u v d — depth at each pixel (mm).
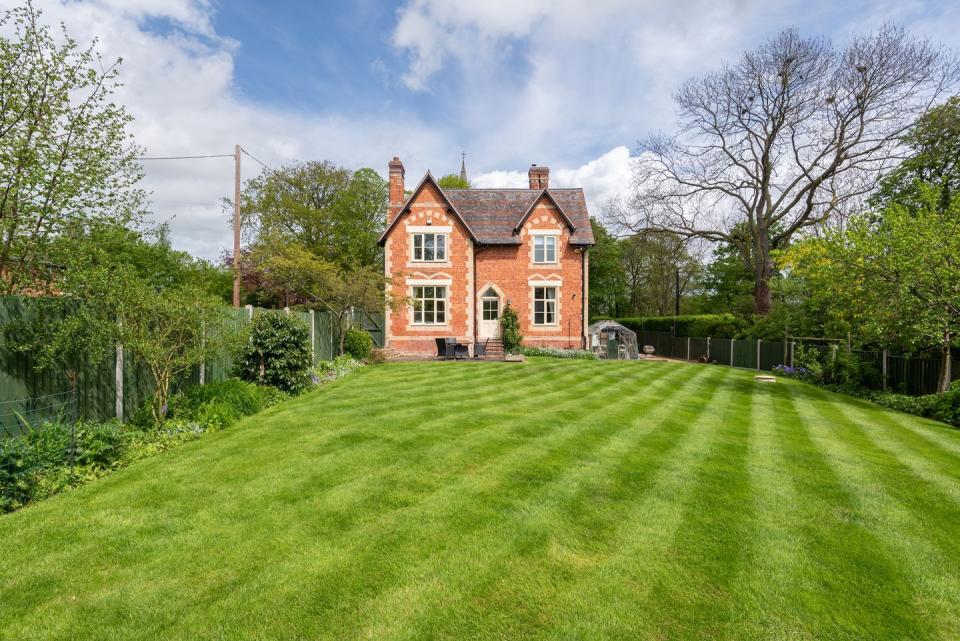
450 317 24875
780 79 25891
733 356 26031
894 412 11867
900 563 4121
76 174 7867
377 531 4574
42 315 6723
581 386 14133
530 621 3299
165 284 8648
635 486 5836
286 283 23078
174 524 4695
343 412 9805
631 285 51688
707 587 3721
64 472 5703
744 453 7430
